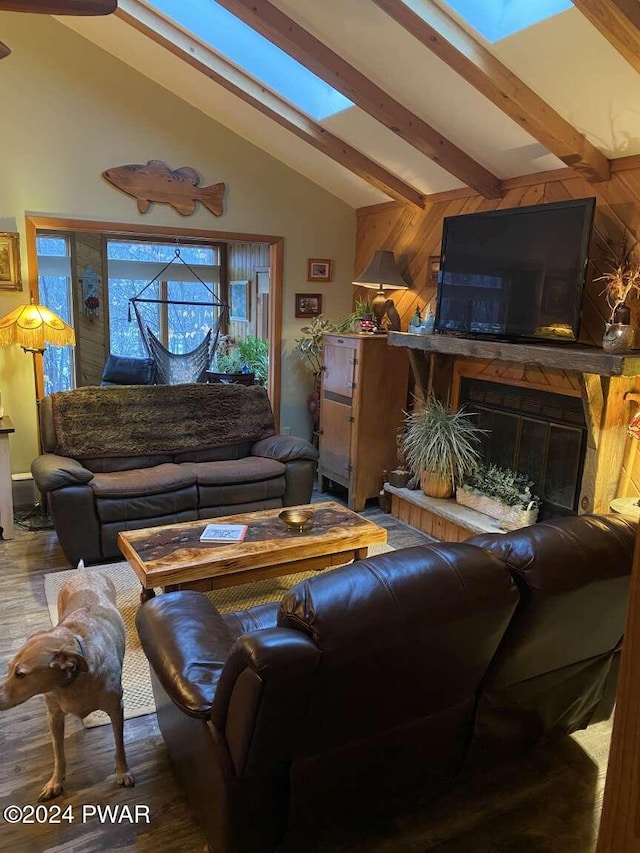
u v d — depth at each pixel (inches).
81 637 74.7
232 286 317.1
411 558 62.4
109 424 163.5
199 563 107.9
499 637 66.5
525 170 149.3
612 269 129.3
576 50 104.7
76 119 174.1
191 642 75.4
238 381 253.4
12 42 163.5
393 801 74.4
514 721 77.8
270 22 125.2
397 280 187.6
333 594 56.4
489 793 81.7
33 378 178.5
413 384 193.0
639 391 128.2
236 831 63.7
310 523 127.0
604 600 72.6
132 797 80.1
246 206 202.2
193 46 152.8
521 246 137.5
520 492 154.6
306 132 170.4
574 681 81.5
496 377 164.6
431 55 122.0
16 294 173.6
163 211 190.5
